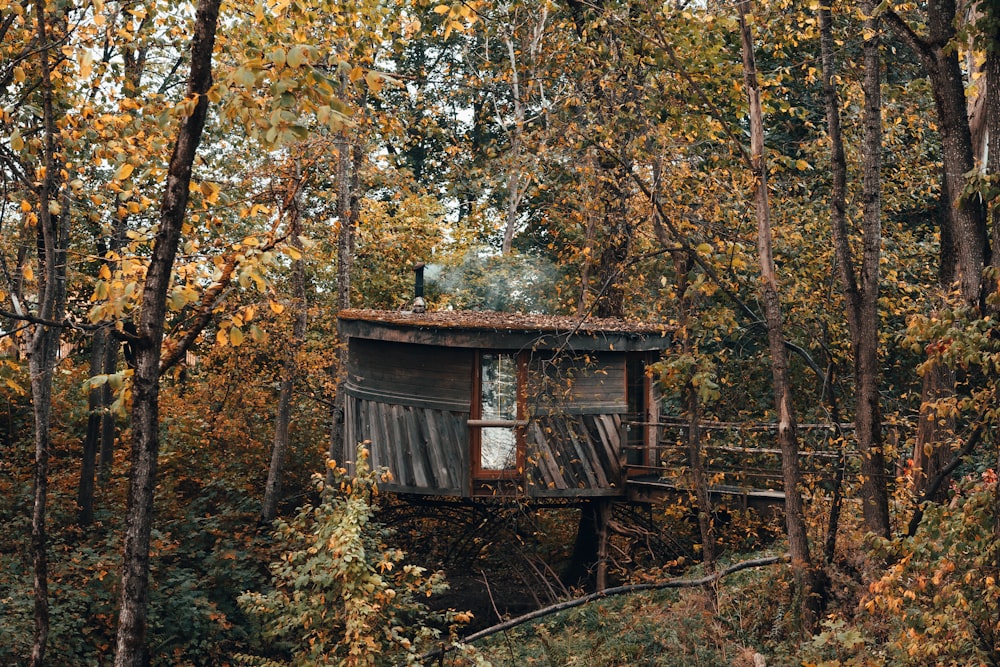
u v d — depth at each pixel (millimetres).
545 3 15617
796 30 14844
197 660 15531
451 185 26125
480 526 18547
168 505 20156
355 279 26484
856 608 11188
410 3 13477
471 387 17000
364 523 11312
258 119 6285
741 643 11766
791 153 21109
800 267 17359
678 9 13367
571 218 16906
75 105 10297
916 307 16359
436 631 10977
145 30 11805
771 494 14883
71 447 20828
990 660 7770
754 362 18141
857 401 12125
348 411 17969
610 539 18000
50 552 16141
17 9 9391
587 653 12680
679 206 13422
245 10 9750
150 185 10414
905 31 10914
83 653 14055
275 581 11414
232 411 23172
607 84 13773
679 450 16406
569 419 17031
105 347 19625
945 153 10641
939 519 8234
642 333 17250
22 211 9758
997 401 8406
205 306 7035
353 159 20922
